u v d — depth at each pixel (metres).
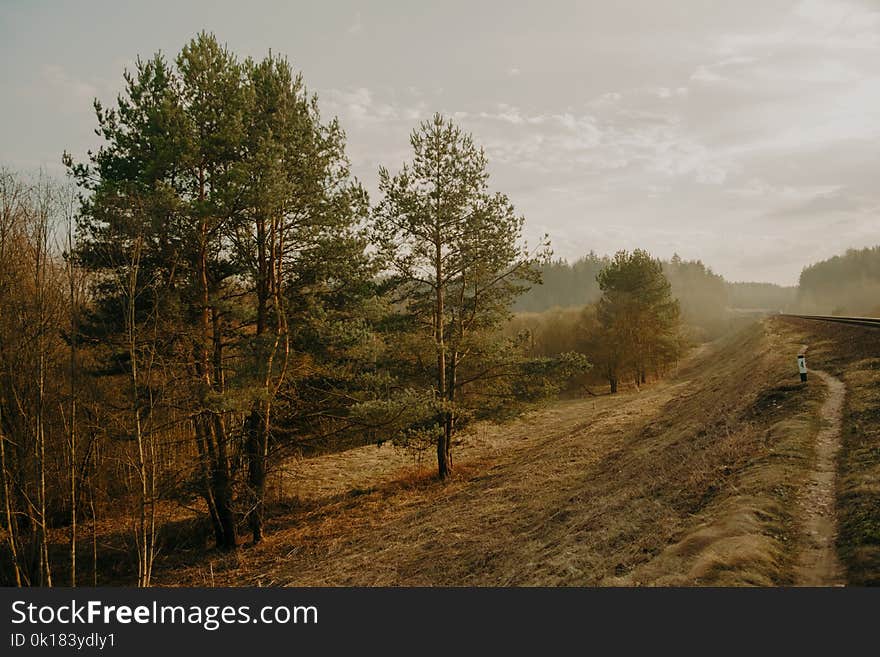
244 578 14.99
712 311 129.75
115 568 16.84
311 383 19.95
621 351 48.59
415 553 14.13
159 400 14.37
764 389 17.33
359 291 20.05
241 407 15.02
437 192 21.84
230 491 16.86
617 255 50.38
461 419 23.41
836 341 24.27
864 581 6.26
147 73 15.84
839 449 10.70
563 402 46.62
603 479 16.27
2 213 14.84
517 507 16.20
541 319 66.38
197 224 15.77
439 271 22.69
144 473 13.97
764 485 9.56
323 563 15.02
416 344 21.77
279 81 17.25
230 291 17.56
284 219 18.00
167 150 14.70
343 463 28.31
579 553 10.33
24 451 15.16
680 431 18.12
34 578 15.38
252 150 16.25
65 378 17.00
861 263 137.38
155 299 15.15
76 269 15.05
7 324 14.88
